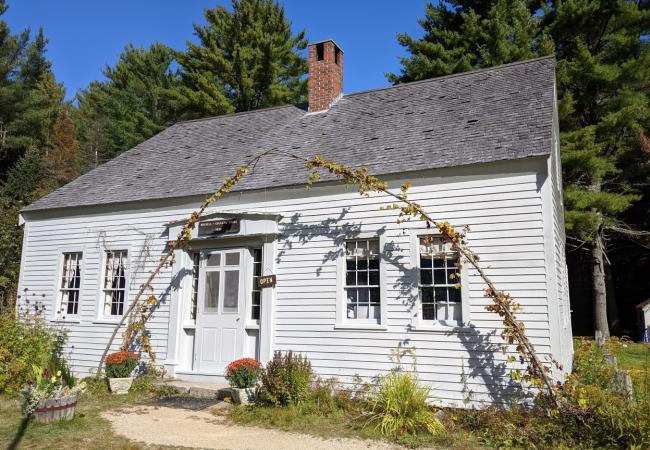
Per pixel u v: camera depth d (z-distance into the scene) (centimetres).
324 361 992
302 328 1026
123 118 3197
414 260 950
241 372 923
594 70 1912
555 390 764
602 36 2138
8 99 2888
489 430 745
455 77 1331
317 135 1288
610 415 686
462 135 1030
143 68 3256
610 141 2005
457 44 2245
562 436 702
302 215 1071
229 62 2544
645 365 843
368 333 965
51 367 1083
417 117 1197
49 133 3350
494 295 834
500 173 904
